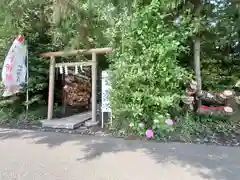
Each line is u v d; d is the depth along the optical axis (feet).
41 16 14.96
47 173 7.98
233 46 21.06
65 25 12.35
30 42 19.33
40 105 20.38
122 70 13.46
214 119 16.43
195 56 17.84
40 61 19.57
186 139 12.53
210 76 20.71
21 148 11.00
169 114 13.88
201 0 14.34
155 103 12.92
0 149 10.83
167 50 12.98
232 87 19.81
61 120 17.83
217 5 14.35
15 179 7.47
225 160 9.28
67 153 10.23
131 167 8.57
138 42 13.34
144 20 13.24
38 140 12.57
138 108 12.85
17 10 11.22
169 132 13.34
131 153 10.24
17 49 17.74
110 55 15.28
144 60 13.23
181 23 14.75
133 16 13.30
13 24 13.58
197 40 17.69
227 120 16.47
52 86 18.58
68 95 23.79
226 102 17.62
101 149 10.84
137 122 13.25
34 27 17.69
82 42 15.16
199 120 16.19
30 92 19.66
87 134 14.15
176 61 14.11
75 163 8.98
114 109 13.79
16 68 17.80
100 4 11.52
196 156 9.80
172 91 13.67
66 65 18.54
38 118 18.78
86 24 12.50
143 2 13.43
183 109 15.80
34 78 19.22
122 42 13.87
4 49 18.93
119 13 12.82
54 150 10.68
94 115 17.29
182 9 14.55
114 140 12.50
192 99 15.71
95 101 17.47
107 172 8.09
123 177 7.66
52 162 9.08
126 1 11.50
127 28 13.60
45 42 20.33
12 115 18.51
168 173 7.98
